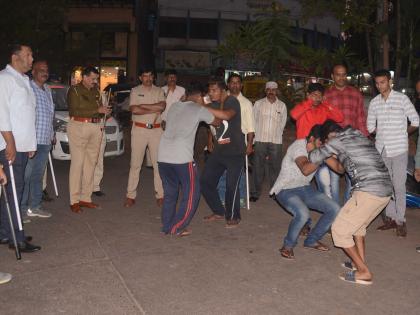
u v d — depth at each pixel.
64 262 5.73
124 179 10.38
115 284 5.17
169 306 4.73
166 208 6.82
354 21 16.03
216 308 4.73
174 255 6.05
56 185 9.23
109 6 29.27
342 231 5.36
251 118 7.97
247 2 28.34
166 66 28.27
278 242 6.67
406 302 5.00
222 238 6.77
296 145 6.00
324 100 7.20
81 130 7.73
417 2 15.96
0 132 5.68
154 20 30.47
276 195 6.21
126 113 18.23
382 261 6.11
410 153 10.70
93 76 7.72
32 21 19.88
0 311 4.55
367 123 7.32
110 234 6.77
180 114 6.68
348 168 5.38
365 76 17.25
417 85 7.19
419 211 8.51
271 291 5.14
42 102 7.22
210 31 28.45
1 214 6.10
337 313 4.72
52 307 4.65
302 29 28.86
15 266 5.57
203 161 12.05
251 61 16.38
